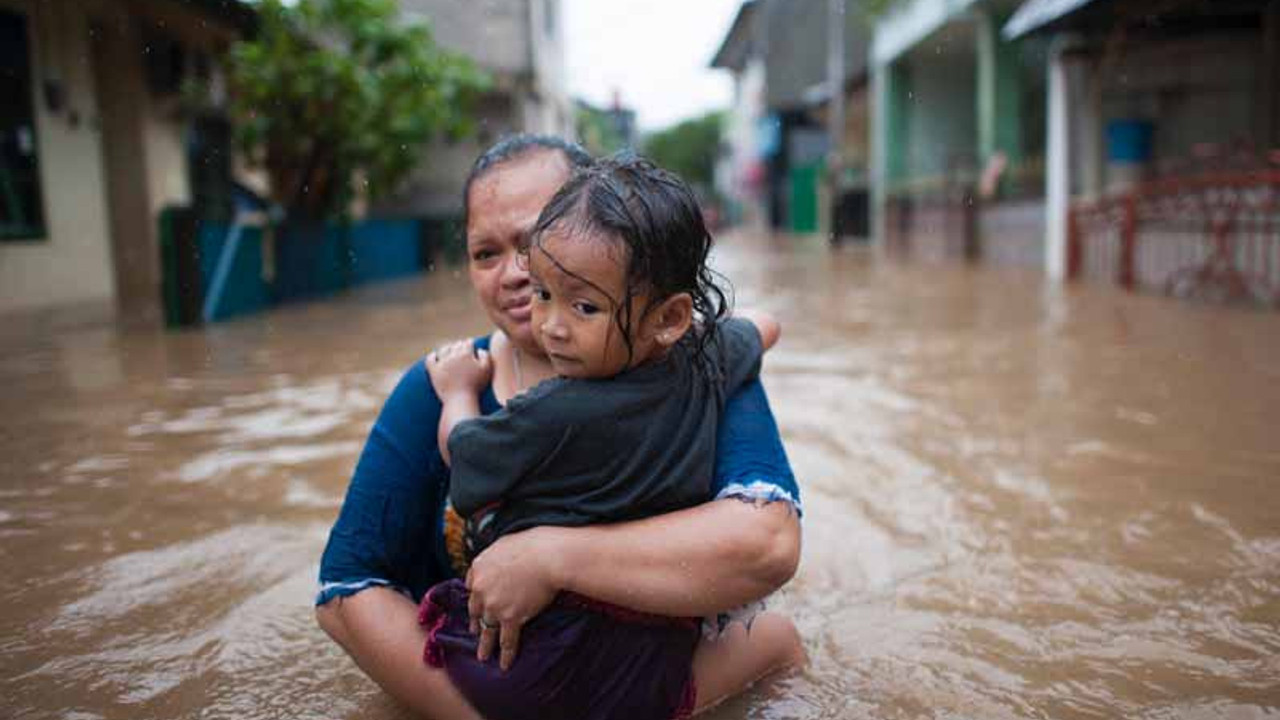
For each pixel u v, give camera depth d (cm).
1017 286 1245
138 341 820
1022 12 1321
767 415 210
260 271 1068
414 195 1998
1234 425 473
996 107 1825
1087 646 253
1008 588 290
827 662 245
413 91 1196
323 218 1256
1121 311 939
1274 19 1201
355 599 210
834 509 363
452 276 1600
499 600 186
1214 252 1008
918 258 1981
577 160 212
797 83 3067
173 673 246
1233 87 1300
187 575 308
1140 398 541
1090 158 1335
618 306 176
